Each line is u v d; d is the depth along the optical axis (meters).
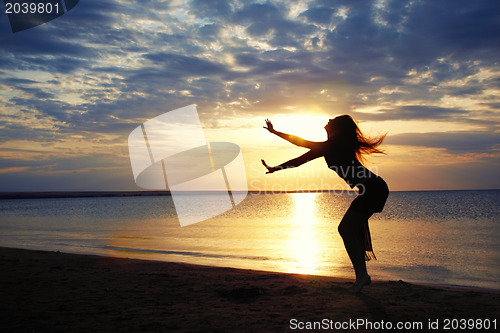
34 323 3.12
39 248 12.65
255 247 12.94
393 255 11.50
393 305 3.94
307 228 22.11
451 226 23.19
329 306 3.87
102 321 3.22
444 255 11.44
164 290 4.68
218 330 3.01
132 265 7.29
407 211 43.81
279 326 3.14
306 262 9.65
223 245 13.67
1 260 7.69
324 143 3.97
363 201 4.04
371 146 4.07
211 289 4.78
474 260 10.48
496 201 77.88
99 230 21.06
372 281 5.66
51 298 4.11
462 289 5.80
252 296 4.35
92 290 4.60
